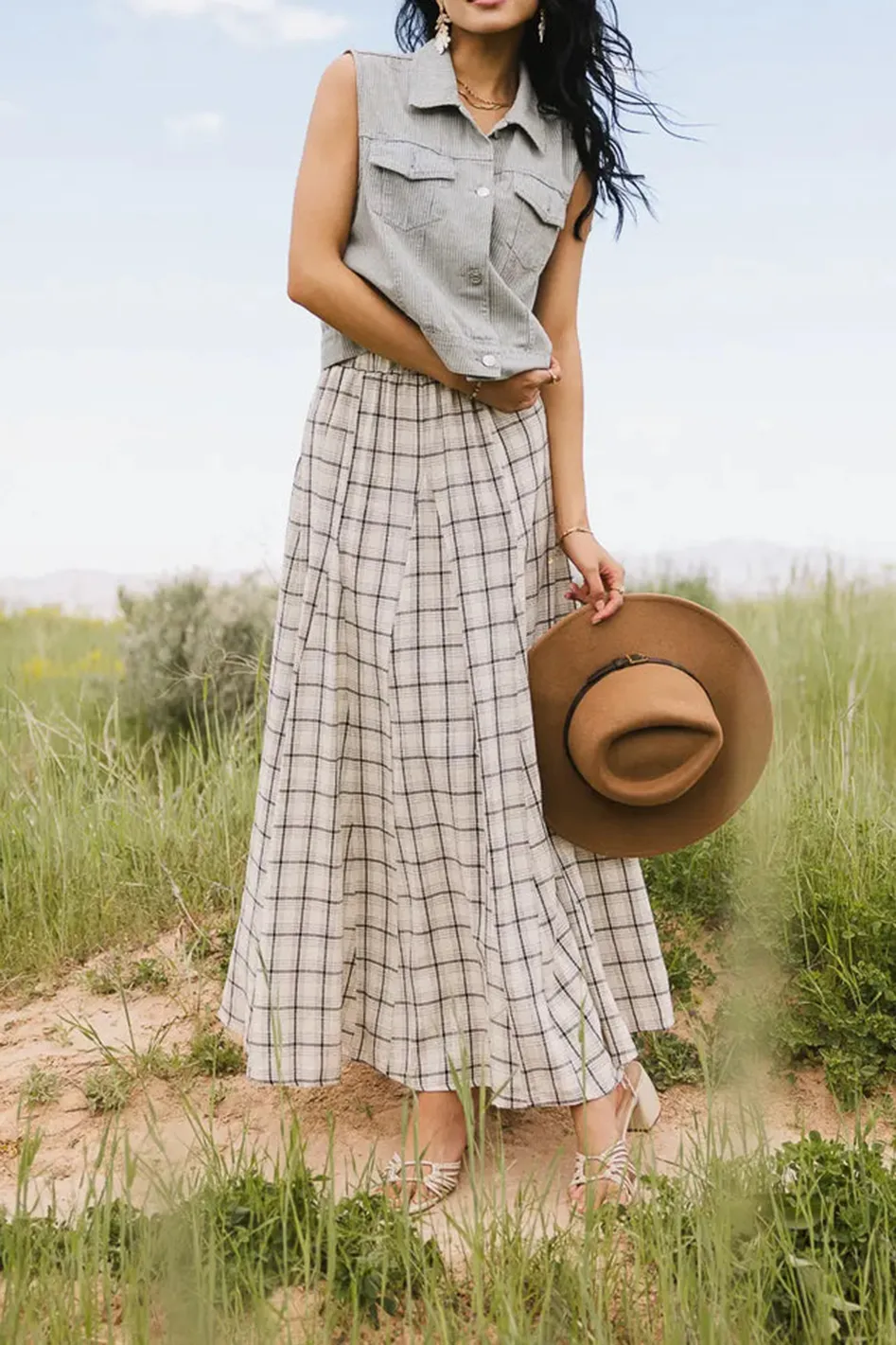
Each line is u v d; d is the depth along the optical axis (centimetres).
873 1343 232
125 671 698
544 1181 304
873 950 371
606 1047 305
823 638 651
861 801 455
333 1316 239
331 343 301
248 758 542
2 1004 401
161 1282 232
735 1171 254
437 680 293
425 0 311
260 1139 323
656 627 306
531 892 296
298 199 293
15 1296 228
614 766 295
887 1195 258
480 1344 221
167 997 396
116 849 475
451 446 293
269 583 716
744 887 359
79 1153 318
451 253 285
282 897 302
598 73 301
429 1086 298
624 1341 239
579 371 313
